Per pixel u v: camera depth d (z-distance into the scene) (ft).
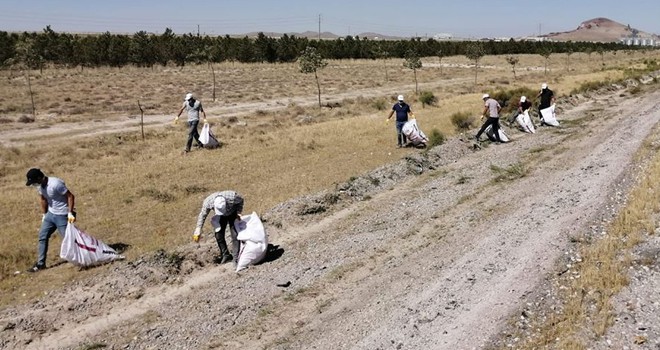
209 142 63.16
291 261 32.37
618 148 56.90
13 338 24.06
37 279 29.27
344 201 43.60
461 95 121.39
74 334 24.68
